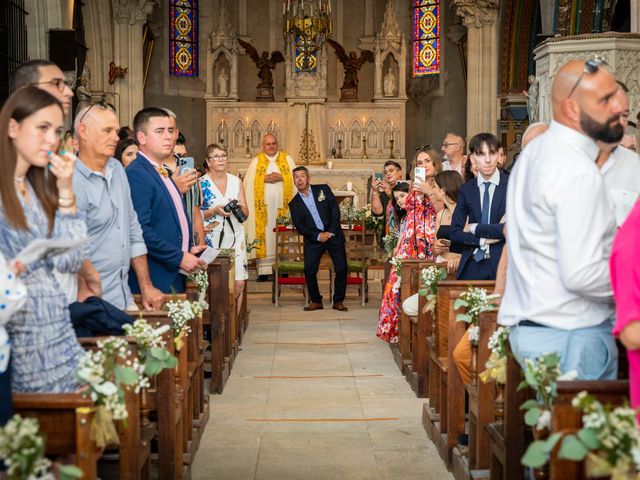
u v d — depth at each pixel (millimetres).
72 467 2383
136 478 3457
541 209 2992
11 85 3902
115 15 18234
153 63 20703
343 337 8945
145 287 4672
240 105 19531
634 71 8531
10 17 11742
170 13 20828
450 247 5949
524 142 4359
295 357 7961
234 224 8852
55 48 12117
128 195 4461
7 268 2598
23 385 2900
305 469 4754
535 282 3096
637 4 8664
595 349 3061
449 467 4719
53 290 2977
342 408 6125
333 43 19828
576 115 3008
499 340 3596
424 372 6402
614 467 2299
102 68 18125
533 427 3195
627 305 2545
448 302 5078
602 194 2945
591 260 2887
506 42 18016
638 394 2600
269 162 12742
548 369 2898
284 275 12000
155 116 5133
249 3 21438
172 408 4168
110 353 3002
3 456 2271
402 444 5238
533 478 3469
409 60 21484
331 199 10742
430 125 21078
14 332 2879
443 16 20688
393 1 21156
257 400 6371
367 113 19547
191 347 5234
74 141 4258
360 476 4633
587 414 2502
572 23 13227
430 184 7449
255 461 4902
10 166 2857
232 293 7641
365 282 11258
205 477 4629
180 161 6773
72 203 3100
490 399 4121
